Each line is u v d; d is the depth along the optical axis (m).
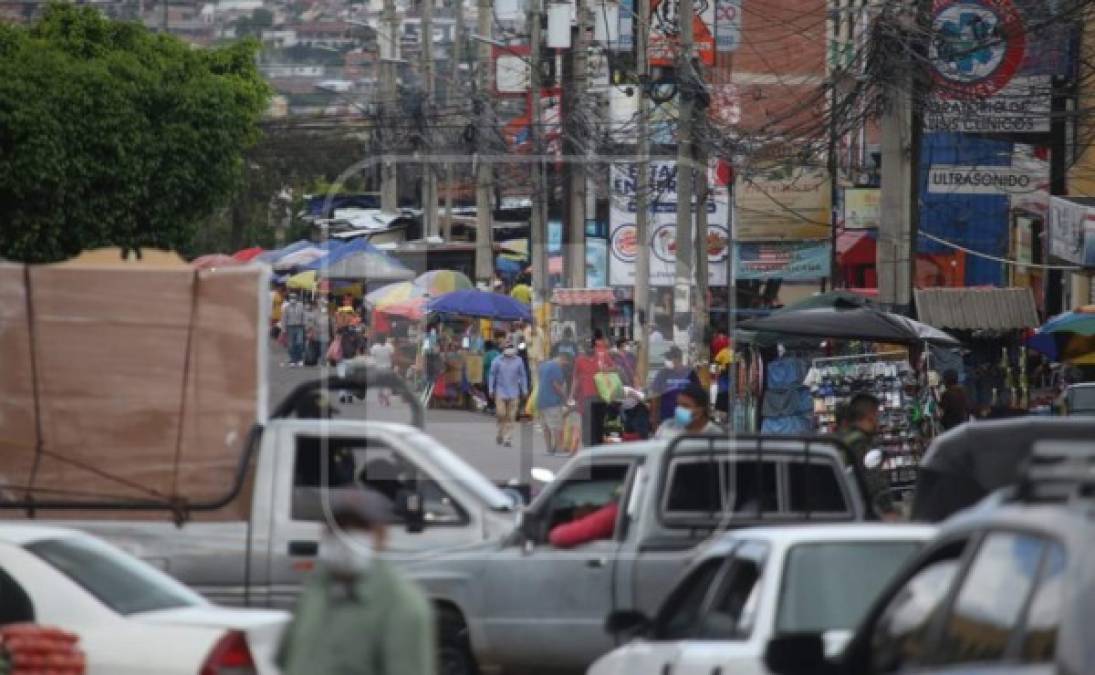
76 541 32.00
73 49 134.00
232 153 132.50
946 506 34.31
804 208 142.38
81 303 39.97
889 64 78.94
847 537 27.81
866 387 71.12
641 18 104.19
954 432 34.50
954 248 110.44
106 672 29.38
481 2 148.62
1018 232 118.44
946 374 73.94
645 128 103.81
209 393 39.97
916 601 20.03
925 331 68.62
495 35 159.50
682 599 30.38
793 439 39.66
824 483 39.50
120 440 39.97
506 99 139.75
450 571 38.66
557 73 127.38
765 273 142.75
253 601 39.44
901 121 79.69
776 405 78.69
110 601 30.41
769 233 142.75
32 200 122.56
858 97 88.06
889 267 79.38
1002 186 118.94
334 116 186.25
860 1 120.88
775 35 151.50
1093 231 85.62
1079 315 80.12
